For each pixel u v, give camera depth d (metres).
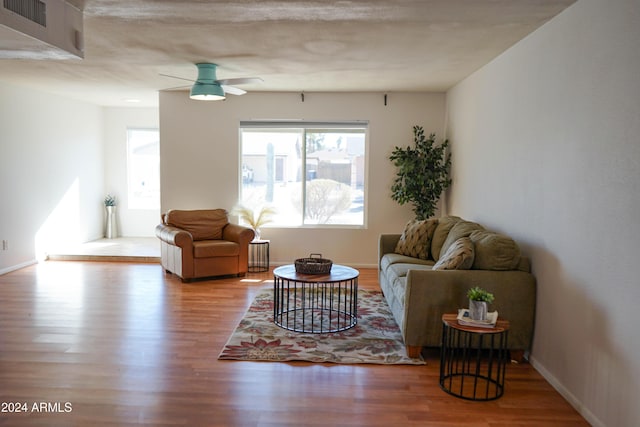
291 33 3.46
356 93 6.29
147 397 2.73
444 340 2.94
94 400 2.69
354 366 3.21
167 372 3.07
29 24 2.57
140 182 8.34
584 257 2.62
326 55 4.16
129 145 8.27
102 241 7.80
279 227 6.52
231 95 6.36
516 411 2.64
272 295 4.97
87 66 4.72
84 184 7.64
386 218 6.43
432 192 5.91
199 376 3.02
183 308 4.47
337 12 2.98
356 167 6.54
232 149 6.42
